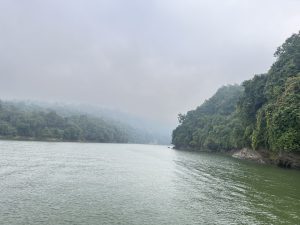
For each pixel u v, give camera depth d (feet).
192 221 94.68
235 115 542.98
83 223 89.71
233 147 463.01
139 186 151.53
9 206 103.91
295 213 106.01
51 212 99.19
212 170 228.84
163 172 211.00
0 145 434.71
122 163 268.00
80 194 127.44
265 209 110.63
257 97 360.89
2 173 173.06
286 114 253.03
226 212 105.91
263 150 318.86
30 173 178.09
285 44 377.71
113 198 122.31
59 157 292.20
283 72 334.44
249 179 182.50
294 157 255.70
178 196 130.41
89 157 314.76
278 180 180.24
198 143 622.13
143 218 96.53
